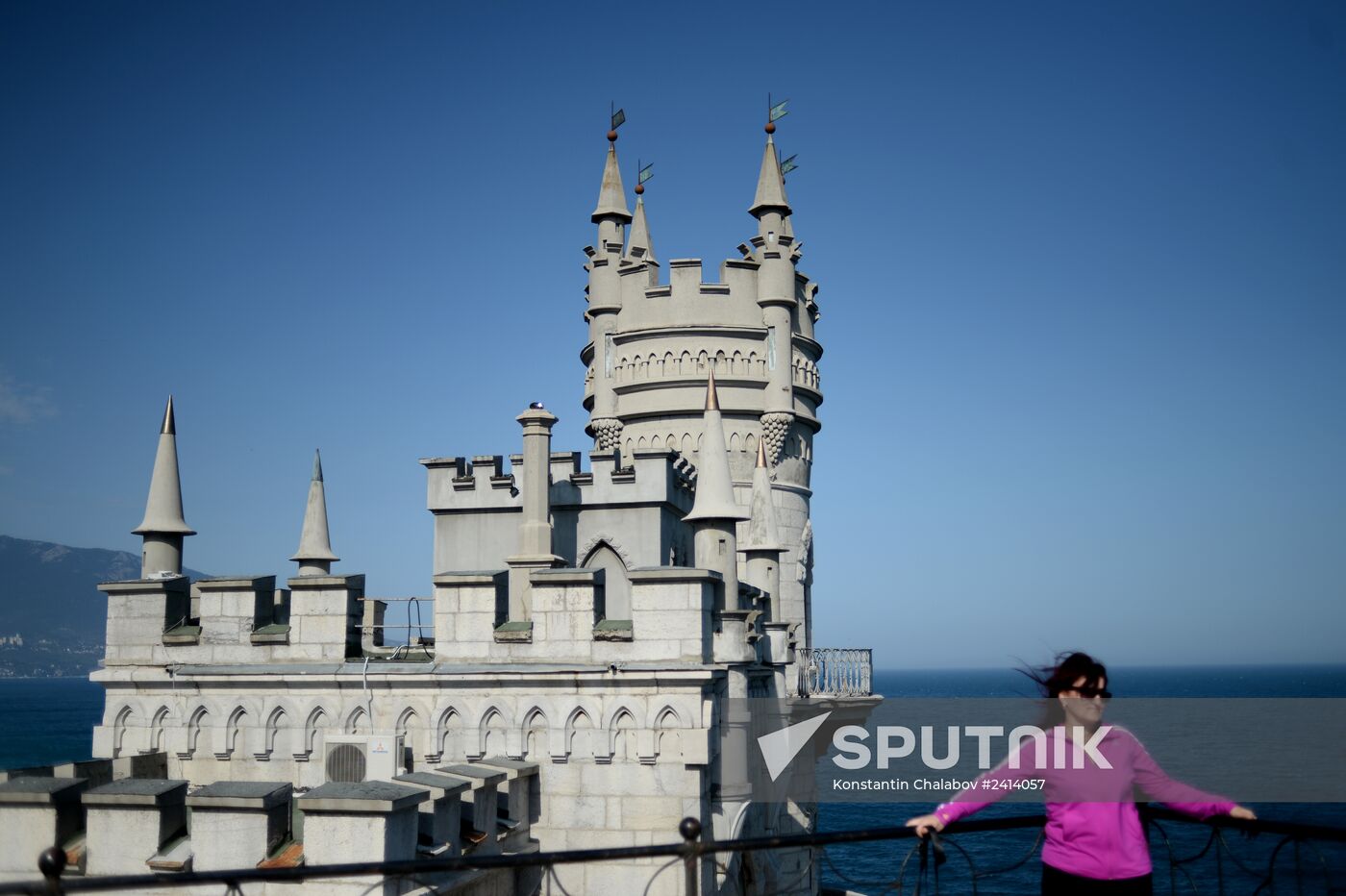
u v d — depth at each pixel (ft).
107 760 60.90
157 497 72.43
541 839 59.93
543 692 61.05
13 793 51.57
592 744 60.23
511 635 61.93
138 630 65.77
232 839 48.83
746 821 69.21
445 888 48.21
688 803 59.06
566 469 88.84
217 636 65.05
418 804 47.34
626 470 87.81
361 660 63.98
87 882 25.54
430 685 62.13
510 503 89.04
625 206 139.23
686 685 59.67
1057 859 28.37
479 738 61.41
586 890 59.16
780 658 93.30
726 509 72.69
